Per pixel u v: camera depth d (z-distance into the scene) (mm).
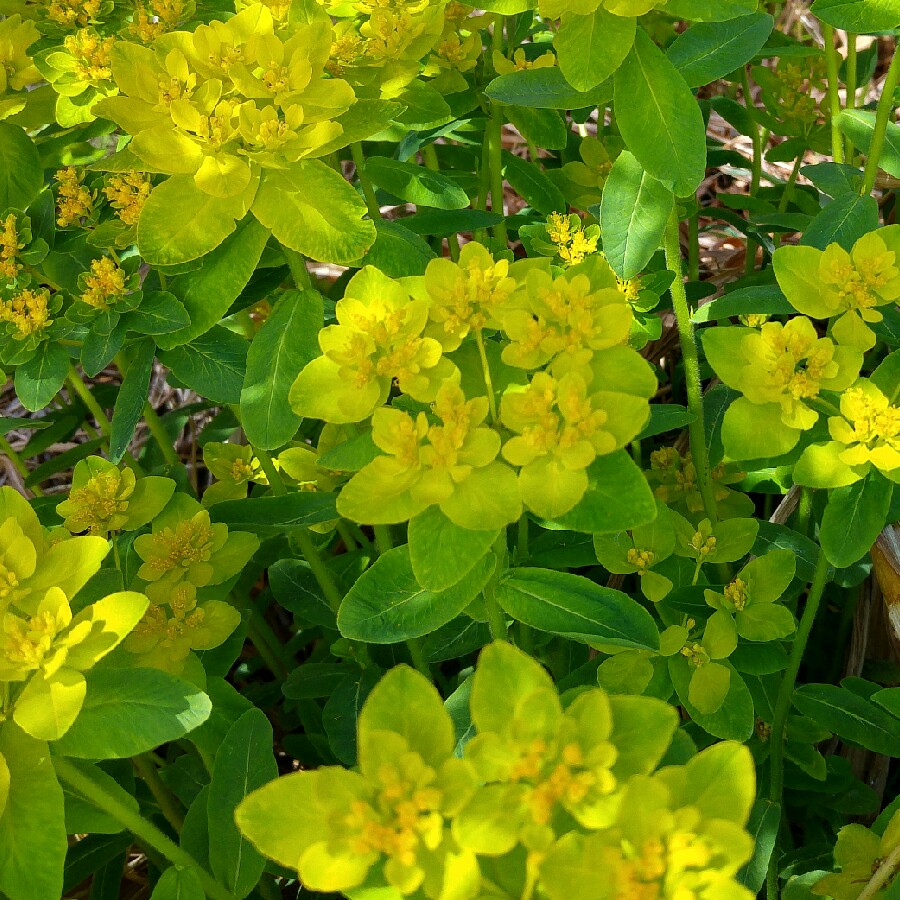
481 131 410
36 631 215
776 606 273
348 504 213
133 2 337
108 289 293
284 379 282
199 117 256
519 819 180
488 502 211
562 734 183
